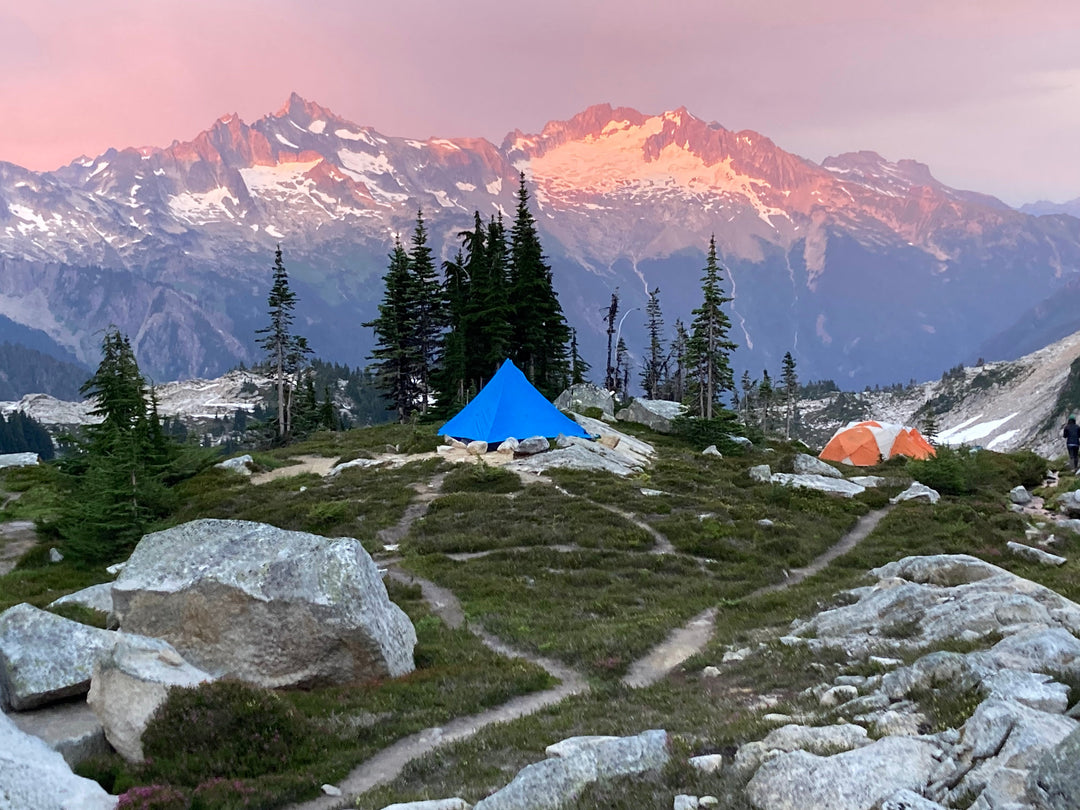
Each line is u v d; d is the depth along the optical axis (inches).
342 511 1453.0
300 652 653.3
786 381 5920.3
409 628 769.6
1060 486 1683.1
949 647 561.0
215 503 1646.2
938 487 1814.7
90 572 1317.7
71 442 1919.3
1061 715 356.8
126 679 525.7
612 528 1315.2
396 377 3346.5
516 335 3006.9
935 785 327.3
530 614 929.5
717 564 1176.8
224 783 464.8
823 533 1362.0
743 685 606.5
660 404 2768.2
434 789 442.0
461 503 1475.1
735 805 348.2
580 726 536.4
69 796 408.5
